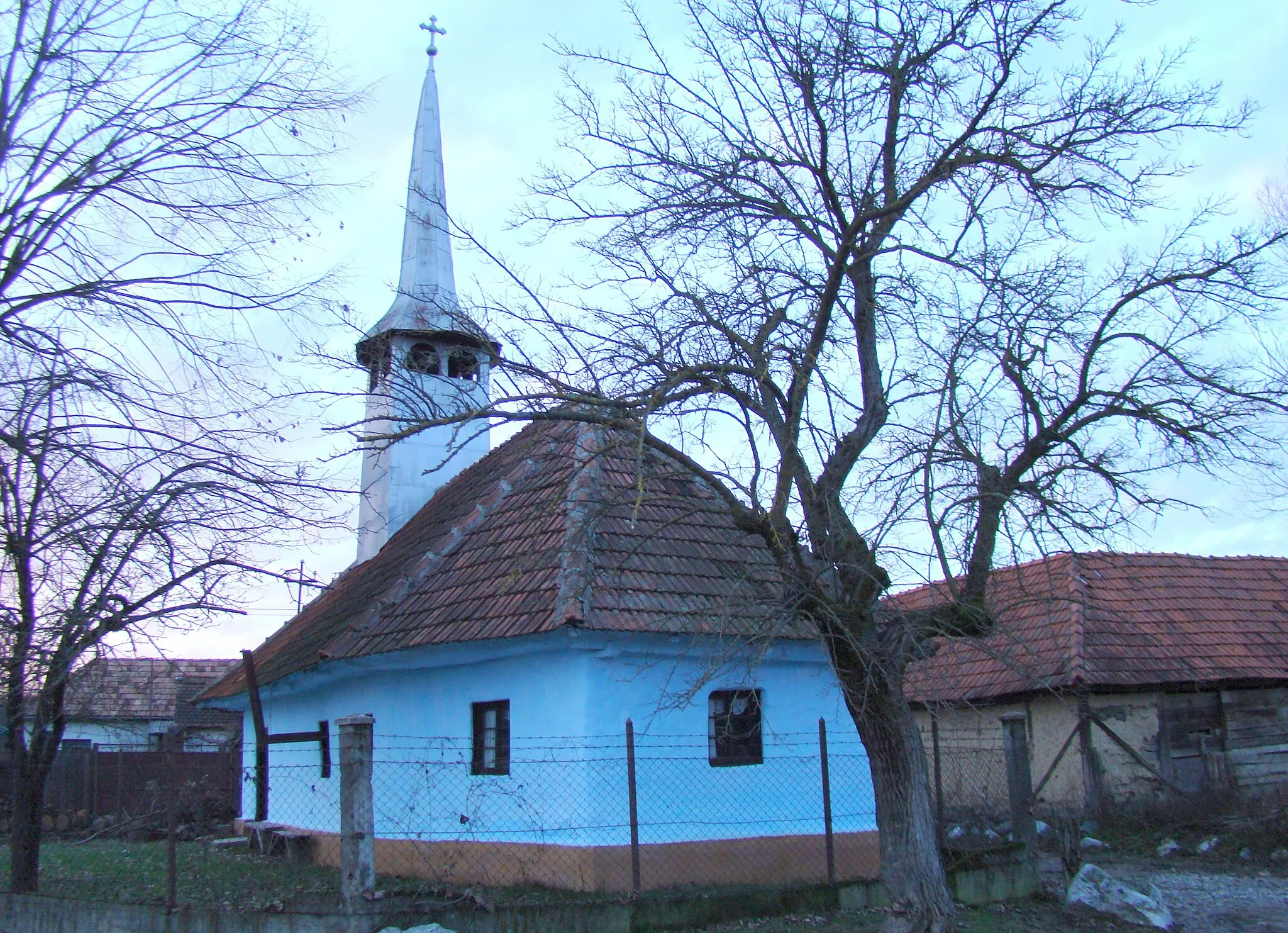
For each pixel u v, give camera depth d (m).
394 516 19.78
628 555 9.20
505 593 11.78
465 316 8.59
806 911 9.73
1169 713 16.84
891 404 8.73
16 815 10.77
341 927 8.30
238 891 11.27
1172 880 12.74
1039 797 16.73
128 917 9.12
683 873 10.88
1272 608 19.97
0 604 9.77
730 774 11.44
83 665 9.95
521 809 11.16
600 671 10.87
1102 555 8.93
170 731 22.52
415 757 12.69
